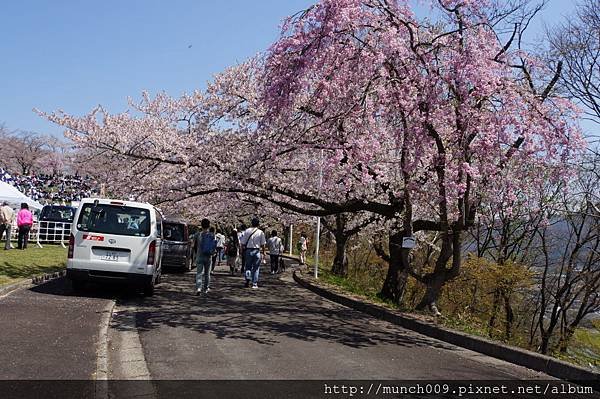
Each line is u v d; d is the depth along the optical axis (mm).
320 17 9719
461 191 10406
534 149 9914
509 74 10430
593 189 17234
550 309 22719
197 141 16172
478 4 9945
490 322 20344
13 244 23359
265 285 17812
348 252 27891
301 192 16156
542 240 21625
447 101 10086
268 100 10391
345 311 12297
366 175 12734
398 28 10188
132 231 11812
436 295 11922
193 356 7102
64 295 11375
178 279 17922
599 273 19781
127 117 17156
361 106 11180
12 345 6750
